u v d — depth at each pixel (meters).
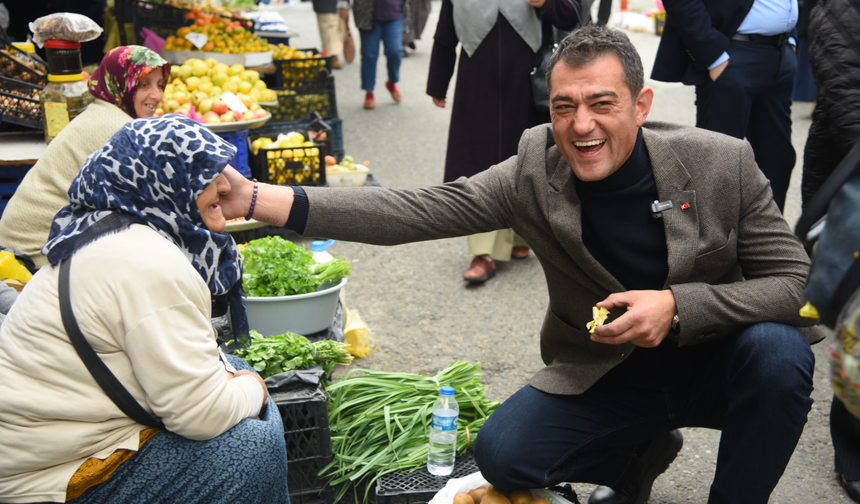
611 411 2.16
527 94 4.14
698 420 2.17
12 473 1.71
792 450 1.95
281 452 1.93
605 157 1.92
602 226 2.05
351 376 2.79
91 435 1.72
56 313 1.67
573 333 2.21
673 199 1.99
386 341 3.70
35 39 3.49
